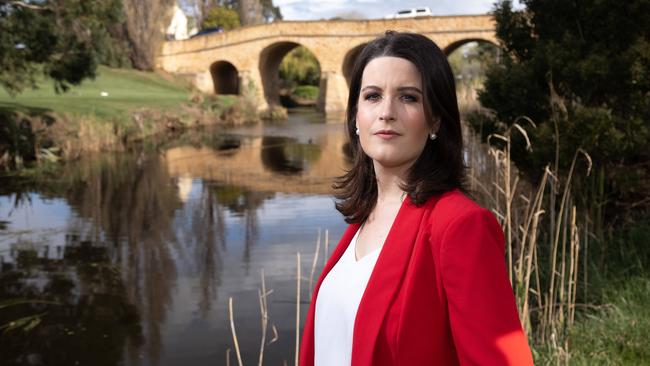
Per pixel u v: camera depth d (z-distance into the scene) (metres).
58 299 7.75
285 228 11.28
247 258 9.43
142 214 12.59
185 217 12.34
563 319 4.78
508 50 7.60
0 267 9.03
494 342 1.36
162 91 44.41
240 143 25.80
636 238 6.26
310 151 23.16
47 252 9.81
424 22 46.59
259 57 53.25
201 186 15.85
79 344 6.48
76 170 17.95
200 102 38.44
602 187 6.38
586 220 6.02
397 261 1.56
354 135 1.96
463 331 1.39
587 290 5.46
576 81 6.46
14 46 16.41
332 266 1.89
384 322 1.53
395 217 1.72
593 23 6.52
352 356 1.57
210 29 64.94
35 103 24.88
